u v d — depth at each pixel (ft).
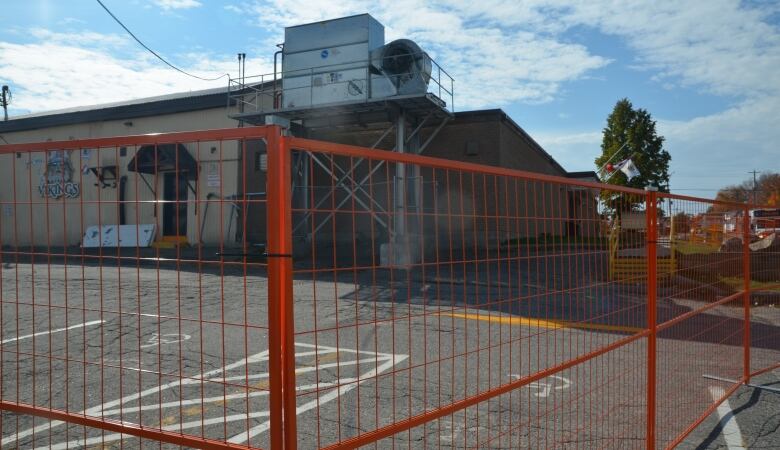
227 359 20.77
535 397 16.67
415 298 30.12
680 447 13.57
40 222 61.67
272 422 5.90
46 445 13.34
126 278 39.75
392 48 53.47
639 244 12.33
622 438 13.32
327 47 55.72
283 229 5.92
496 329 24.54
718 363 18.54
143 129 77.66
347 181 49.08
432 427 14.42
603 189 11.15
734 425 14.97
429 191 40.60
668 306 14.42
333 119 60.34
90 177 68.03
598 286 11.24
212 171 55.52
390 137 65.46
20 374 18.89
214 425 14.66
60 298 33.37
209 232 55.31
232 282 37.91
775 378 19.39
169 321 27.17
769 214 25.17
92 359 20.81
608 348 10.85
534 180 9.48
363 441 6.56
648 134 146.51
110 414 15.33
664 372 15.05
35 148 8.00
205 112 73.41
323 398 16.62
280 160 5.97
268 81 69.36
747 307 18.60
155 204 7.12
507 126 66.49
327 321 26.14
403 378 18.51
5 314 29.04
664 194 14.06
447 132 65.00
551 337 23.12
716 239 16.94
